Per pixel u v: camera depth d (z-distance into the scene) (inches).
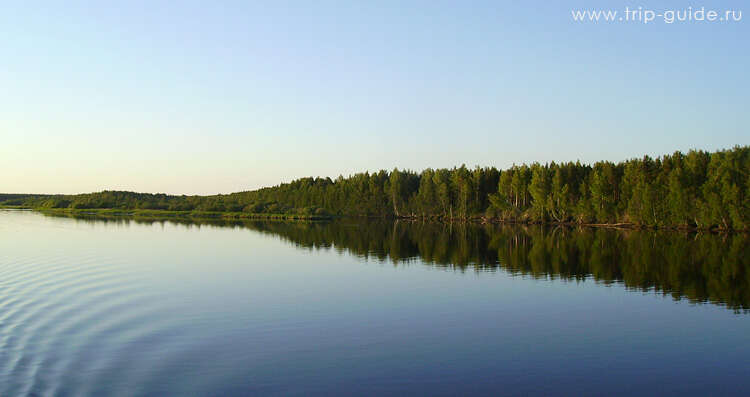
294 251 1957.4
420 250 2016.5
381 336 784.9
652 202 3344.0
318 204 6220.5
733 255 1808.6
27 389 554.9
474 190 4862.2
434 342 756.6
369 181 5871.1
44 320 843.4
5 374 597.9
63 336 756.6
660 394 574.2
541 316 917.8
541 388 585.9
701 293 1127.0
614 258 1742.1
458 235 2874.0
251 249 2015.3
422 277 1337.4
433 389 579.8
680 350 726.5
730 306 998.4
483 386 589.3
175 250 1927.9
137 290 1116.5
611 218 3700.8
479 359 681.0
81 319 857.5
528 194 4539.9
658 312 949.8
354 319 885.8
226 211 6112.2
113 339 748.6
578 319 897.5
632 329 833.5
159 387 572.7
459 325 852.6
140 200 7062.0
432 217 5098.4
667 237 2628.0
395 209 5575.8
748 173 2869.1
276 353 697.6
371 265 1567.4
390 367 647.8
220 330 807.1
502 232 3147.1
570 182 4089.6
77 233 2615.7
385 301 1033.5
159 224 3745.1
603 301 1042.1
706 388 591.8
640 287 1194.0
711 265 1561.3
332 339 765.9
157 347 716.0
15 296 1017.5
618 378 619.5
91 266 1449.3
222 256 1768.0
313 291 1135.0
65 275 1278.3
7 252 1738.4
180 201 6899.6
